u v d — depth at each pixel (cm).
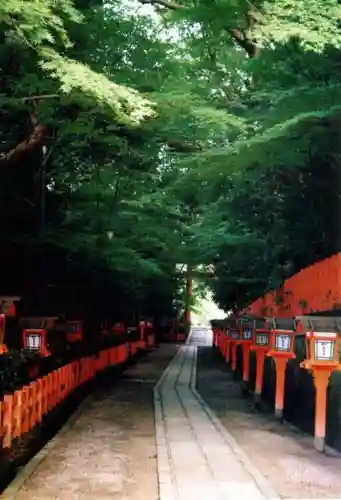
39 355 1050
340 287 1091
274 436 1103
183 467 834
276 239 1664
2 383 781
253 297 2597
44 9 791
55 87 959
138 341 3531
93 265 1694
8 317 1011
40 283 1509
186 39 1357
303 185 1405
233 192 1605
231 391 1923
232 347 2381
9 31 850
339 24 1019
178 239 2256
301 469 842
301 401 1209
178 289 4203
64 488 728
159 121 1181
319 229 1521
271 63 1195
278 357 1252
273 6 1042
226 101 1516
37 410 958
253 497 686
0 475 733
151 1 1336
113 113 921
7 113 1091
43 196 1404
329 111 1014
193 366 3025
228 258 2206
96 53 1128
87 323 1877
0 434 709
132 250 1870
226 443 1015
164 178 1725
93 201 1540
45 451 941
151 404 1555
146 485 749
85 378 1673
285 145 1130
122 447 980
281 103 1159
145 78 1166
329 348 928
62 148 1273
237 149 1168
